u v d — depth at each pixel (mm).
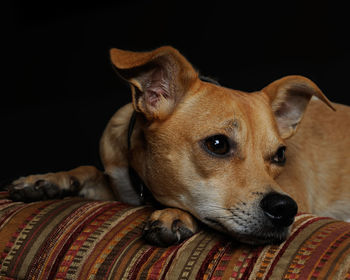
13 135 1905
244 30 1960
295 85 807
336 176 926
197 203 712
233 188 700
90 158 1714
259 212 676
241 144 716
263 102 775
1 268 690
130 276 642
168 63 735
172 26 2102
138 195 843
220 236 687
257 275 613
